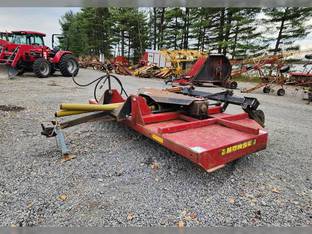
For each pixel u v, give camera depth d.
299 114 5.50
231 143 2.29
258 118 3.29
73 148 3.02
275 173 2.53
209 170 2.12
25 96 6.32
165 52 13.36
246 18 18.20
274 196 2.12
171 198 2.04
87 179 2.30
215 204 1.98
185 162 2.70
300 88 10.76
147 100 3.42
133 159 2.74
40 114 4.57
